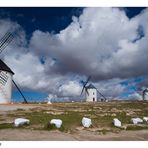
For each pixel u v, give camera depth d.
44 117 37.62
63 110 49.34
